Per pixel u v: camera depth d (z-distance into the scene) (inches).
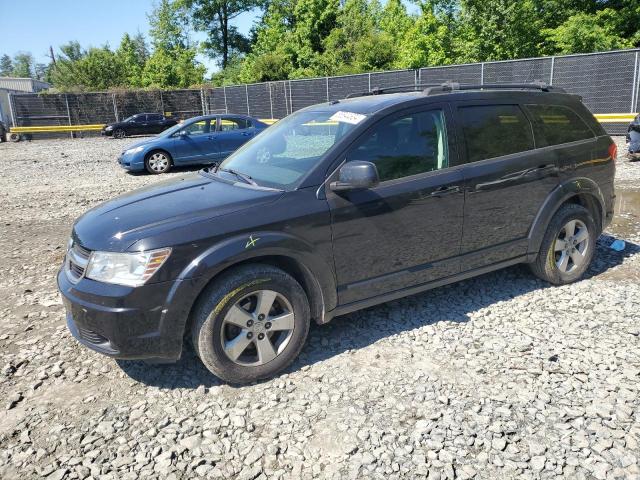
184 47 2052.2
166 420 117.9
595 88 601.6
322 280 136.1
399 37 1561.3
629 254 215.9
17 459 107.2
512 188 164.9
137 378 136.2
